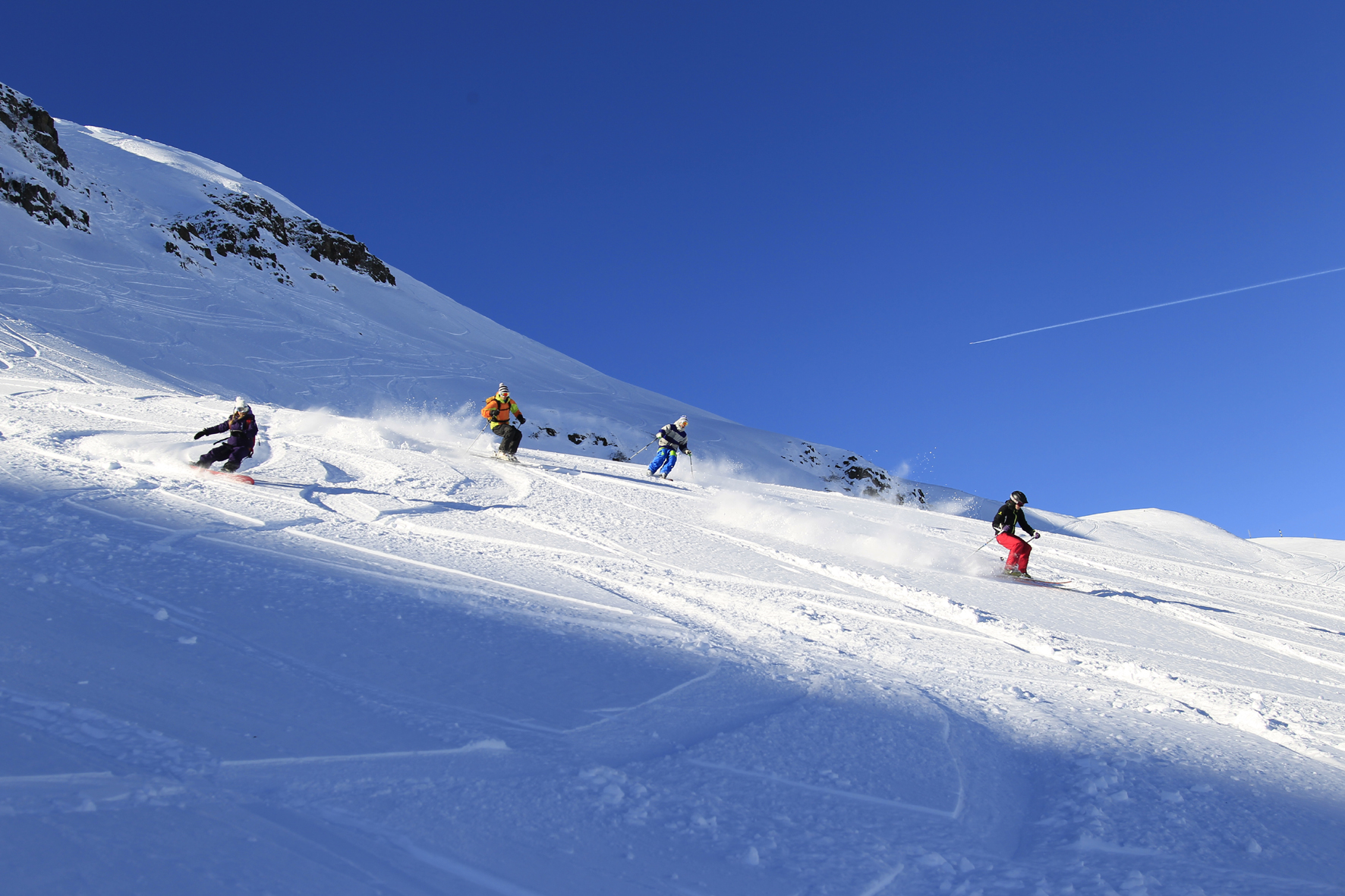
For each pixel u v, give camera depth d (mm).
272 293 57375
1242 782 3791
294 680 3471
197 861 2008
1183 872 2770
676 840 2598
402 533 7910
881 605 7820
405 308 76250
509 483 12969
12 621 3502
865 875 2508
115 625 3734
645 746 3395
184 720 2871
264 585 4895
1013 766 3818
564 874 2293
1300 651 8641
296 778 2600
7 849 1886
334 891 2002
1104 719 4688
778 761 3414
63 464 8523
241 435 10094
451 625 4734
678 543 9820
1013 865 2738
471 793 2699
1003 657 6211
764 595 7414
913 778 3428
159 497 7562
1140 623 9055
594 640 4938
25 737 2496
